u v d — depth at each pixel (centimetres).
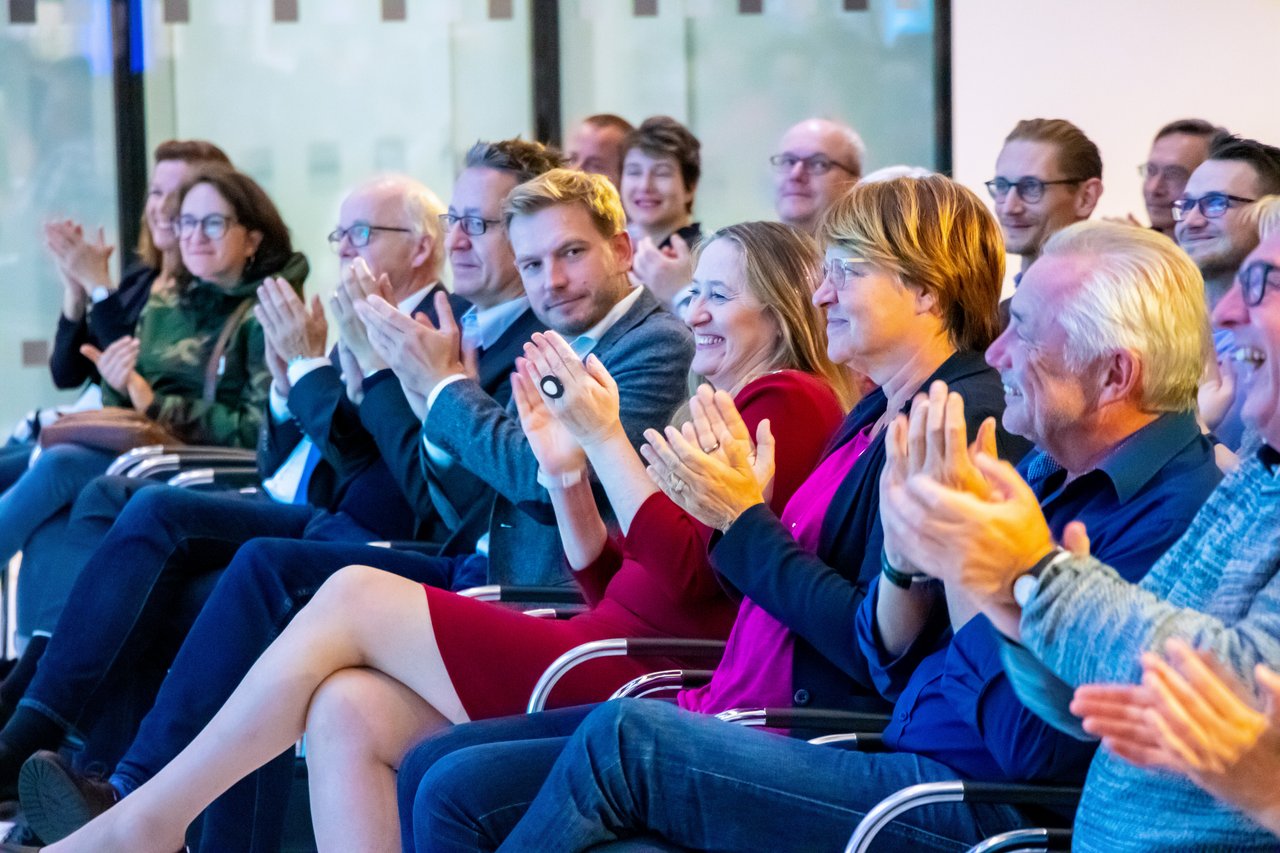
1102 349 271
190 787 363
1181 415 277
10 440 773
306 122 861
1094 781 242
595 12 839
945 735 288
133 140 866
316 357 542
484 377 489
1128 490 271
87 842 366
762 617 338
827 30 823
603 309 459
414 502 491
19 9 865
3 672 648
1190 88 781
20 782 411
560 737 331
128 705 505
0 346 877
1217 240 484
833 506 332
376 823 357
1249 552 227
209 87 863
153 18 862
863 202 333
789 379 379
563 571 445
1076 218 605
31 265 874
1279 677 196
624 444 379
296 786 538
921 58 815
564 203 454
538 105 845
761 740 286
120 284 746
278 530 530
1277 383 228
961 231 331
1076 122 791
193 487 609
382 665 368
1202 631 214
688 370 451
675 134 699
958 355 331
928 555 227
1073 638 220
